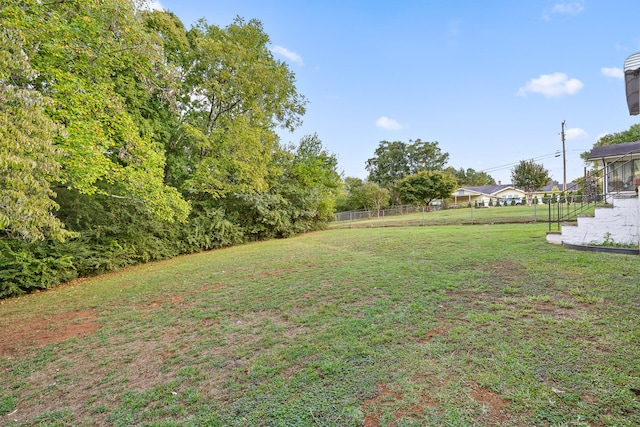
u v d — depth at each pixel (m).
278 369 2.51
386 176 51.38
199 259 10.60
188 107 13.16
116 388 2.52
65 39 6.21
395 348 2.62
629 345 2.29
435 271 5.07
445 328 2.91
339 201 35.44
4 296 7.02
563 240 6.07
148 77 8.83
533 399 1.79
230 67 12.27
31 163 3.63
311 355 2.68
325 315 3.67
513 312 3.11
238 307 4.41
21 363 3.19
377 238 11.03
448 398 1.89
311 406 1.96
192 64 12.38
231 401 2.13
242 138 12.82
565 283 3.80
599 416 1.62
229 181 14.09
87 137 6.70
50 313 5.15
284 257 8.70
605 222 5.51
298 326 3.45
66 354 3.35
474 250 6.49
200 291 5.61
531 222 12.65
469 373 2.12
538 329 2.68
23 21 5.21
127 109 9.52
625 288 3.41
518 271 4.54
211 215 14.34
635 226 5.18
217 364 2.74
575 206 9.62
